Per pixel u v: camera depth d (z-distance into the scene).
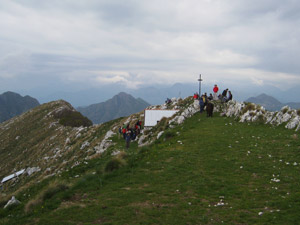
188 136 27.11
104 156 35.19
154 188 13.60
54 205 12.39
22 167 81.25
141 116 65.19
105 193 13.49
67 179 22.89
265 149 20.56
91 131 77.69
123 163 19.33
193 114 43.47
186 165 17.56
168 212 10.59
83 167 27.58
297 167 16.03
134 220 9.95
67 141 78.62
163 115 51.91
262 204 11.07
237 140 24.09
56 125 114.62
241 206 10.92
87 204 12.12
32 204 13.68
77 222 10.12
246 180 14.26
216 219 9.81
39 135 108.56
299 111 29.56
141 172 16.89
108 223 9.76
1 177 80.88
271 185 13.37
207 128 31.05
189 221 9.70
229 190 12.91
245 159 18.20
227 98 45.91
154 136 38.72
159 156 20.55
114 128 65.38
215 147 21.91
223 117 38.56
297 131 26.27
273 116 32.19
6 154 102.06
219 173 15.64
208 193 12.60
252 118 33.72
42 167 68.12
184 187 13.55
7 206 16.00
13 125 132.50
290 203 10.89
